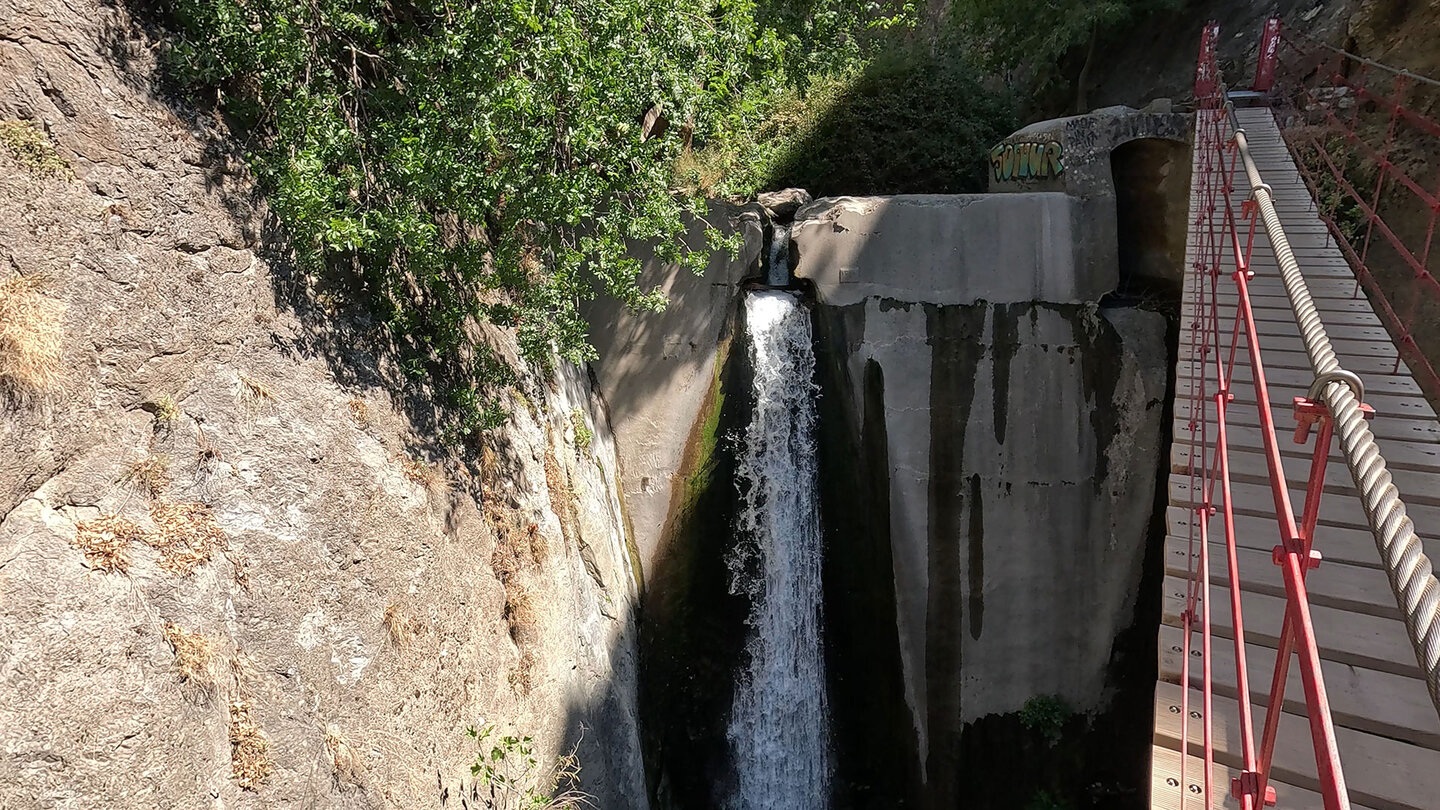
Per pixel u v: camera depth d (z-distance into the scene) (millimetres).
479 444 7109
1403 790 2689
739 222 10406
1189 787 2957
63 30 4375
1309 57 12727
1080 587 10570
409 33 6242
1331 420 2098
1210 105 10367
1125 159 10789
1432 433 4301
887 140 13156
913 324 10383
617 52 5918
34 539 3646
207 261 4891
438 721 5832
